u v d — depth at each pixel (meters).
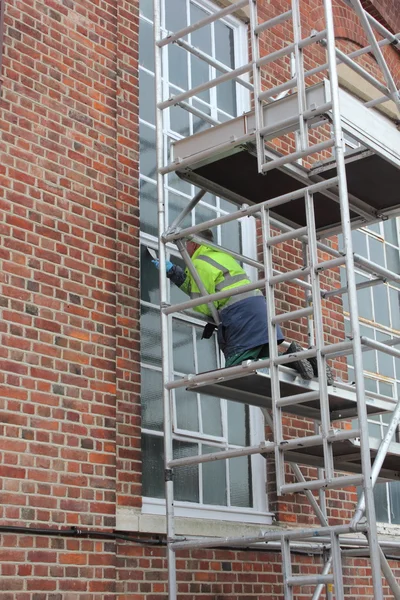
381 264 12.66
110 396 7.87
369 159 8.20
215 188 8.60
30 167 7.82
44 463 7.22
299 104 7.52
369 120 7.90
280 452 7.02
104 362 7.91
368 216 9.10
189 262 8.17
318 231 9.40
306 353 7.07
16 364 7.25
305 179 8.33
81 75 8.52
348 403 8.00
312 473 9.85
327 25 7.51
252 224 10.46
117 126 8.97
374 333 12.07
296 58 7.68
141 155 9.47
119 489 7.86
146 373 8.71
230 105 10.85
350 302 6.86
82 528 7.33
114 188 8.48
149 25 10.12
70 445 7.44
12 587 6.78
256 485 9.45
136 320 8.48
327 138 11.74
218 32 10.98
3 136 7.69
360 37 12.69
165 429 7.73
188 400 9.09
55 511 7.19
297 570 9.29
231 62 11.03
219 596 8.40
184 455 8.85
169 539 7.49
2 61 7.87
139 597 7.72
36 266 7.62
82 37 8.66
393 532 11.23
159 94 8.62
